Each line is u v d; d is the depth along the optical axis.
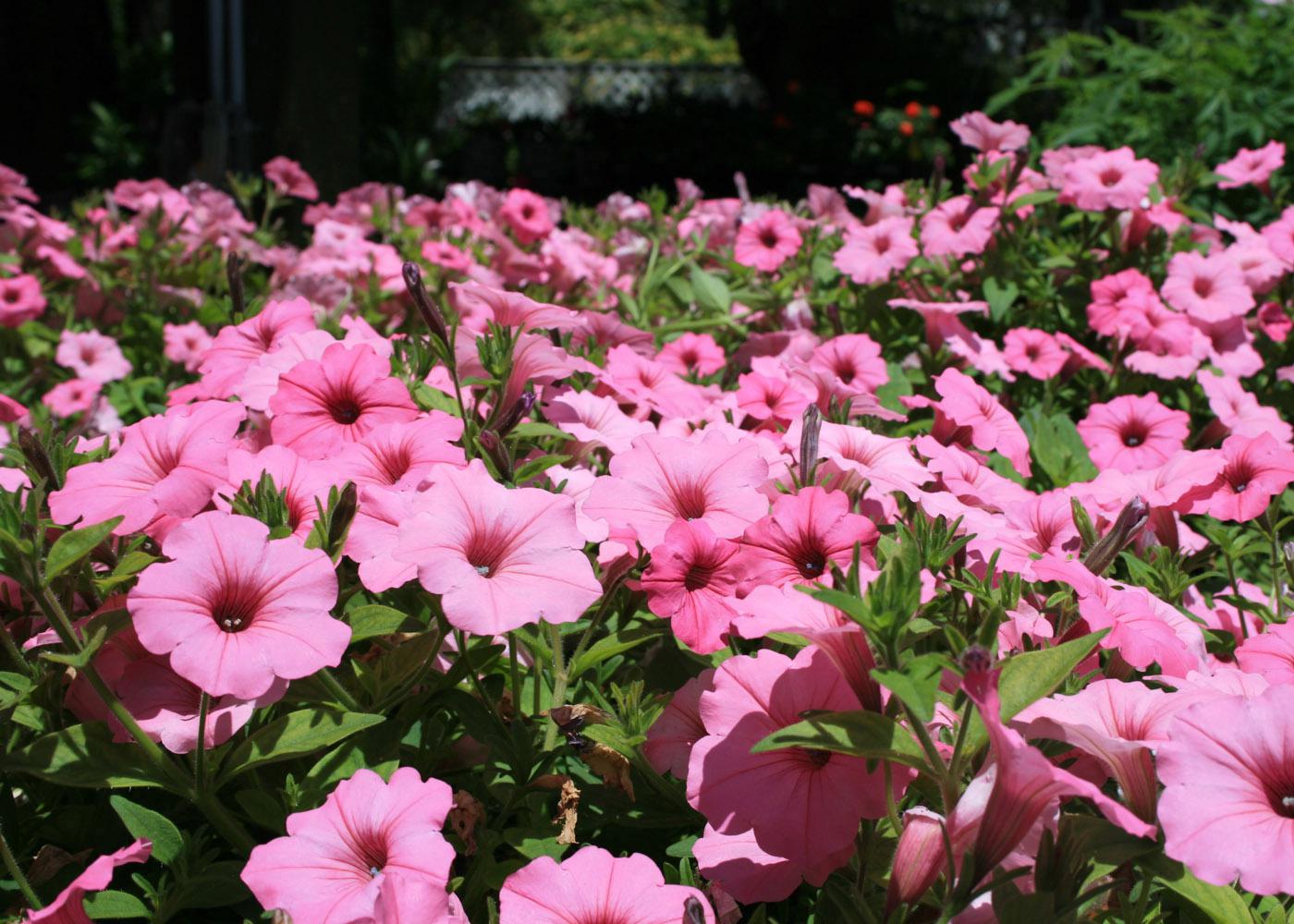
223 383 0.69
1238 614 0.72
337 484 0.59
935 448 0.69
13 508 0.51
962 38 5.66
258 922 0.54
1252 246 1.08
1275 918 0.50
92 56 4.55
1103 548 0.60
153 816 0.54
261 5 2.77
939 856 0.48
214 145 2.64
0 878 0.55
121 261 1.35
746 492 0.60
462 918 0.50
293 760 0.58
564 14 10.02
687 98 5.08
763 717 0.52
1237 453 0.70
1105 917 0.53
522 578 0.55
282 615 0.52
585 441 0.68
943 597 0.59
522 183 4.80
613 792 0.59
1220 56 1.70
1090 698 0.53
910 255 1.05
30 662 0.58
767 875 0.52
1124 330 1.00
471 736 0.60
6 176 1.33
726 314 1.10
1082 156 1.12
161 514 0.56
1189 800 0.45
